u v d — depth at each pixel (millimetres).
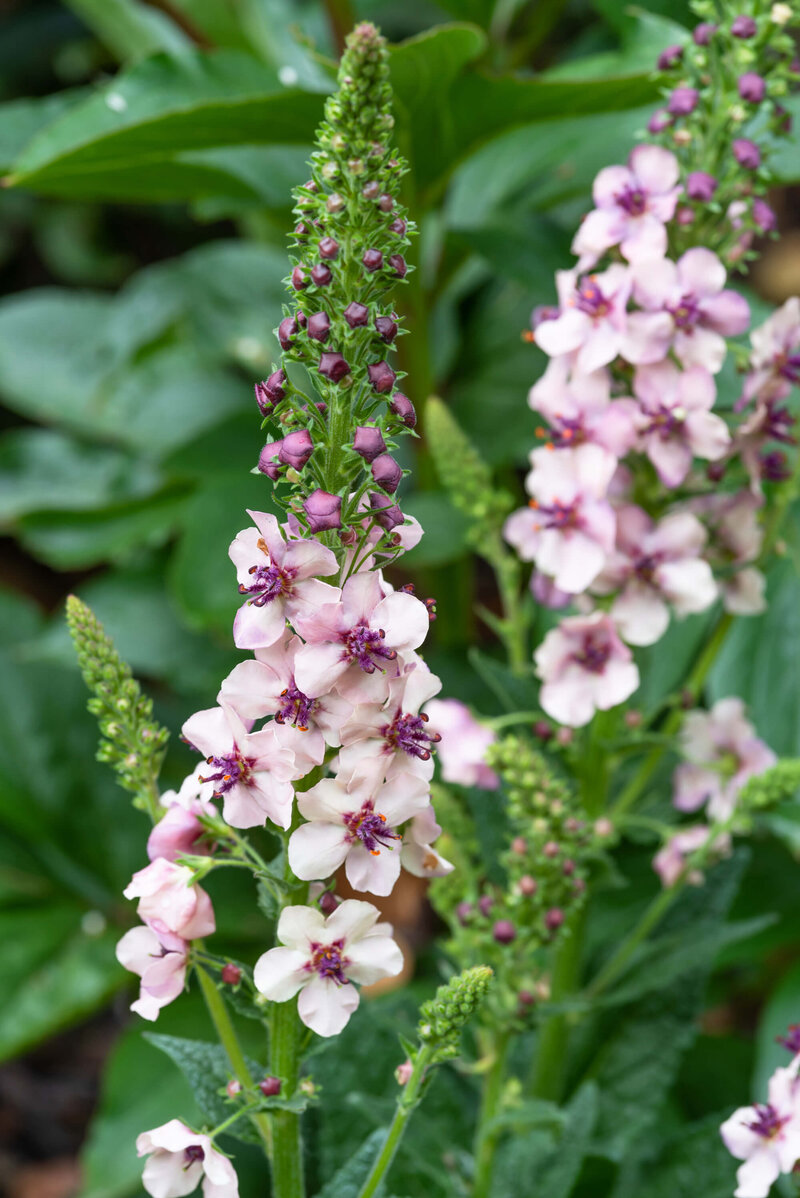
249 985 690
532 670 848
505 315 1252
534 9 1286
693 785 832
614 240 766
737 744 825
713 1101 1042
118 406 1415
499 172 1104
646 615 783
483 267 1260
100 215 1965
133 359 1392
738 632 962
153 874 667
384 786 655
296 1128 692
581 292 776
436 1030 672
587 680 786
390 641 646
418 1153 799
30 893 1156
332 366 641
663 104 902
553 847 749
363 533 660
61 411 1424
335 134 648
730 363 874
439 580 1237
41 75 1912
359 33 640
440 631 1265
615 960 822
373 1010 809
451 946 786
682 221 767
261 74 926
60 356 1473
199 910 668
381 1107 791
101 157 891
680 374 765
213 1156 656
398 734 651
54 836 1180
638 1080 847
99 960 1119
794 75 767
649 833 842
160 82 896
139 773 707
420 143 927
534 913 764
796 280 1875
